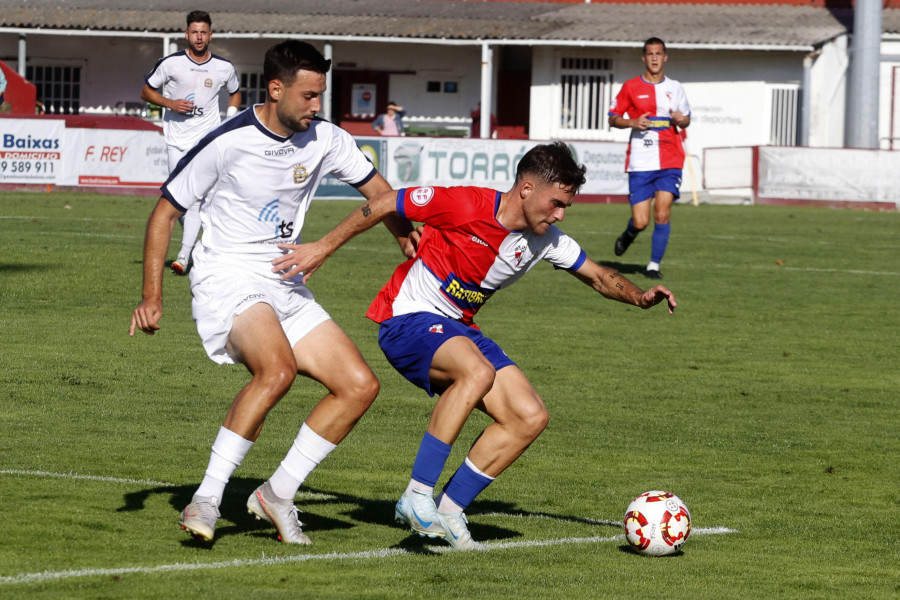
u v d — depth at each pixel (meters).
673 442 20.48
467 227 14.16
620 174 80.31
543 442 20.16
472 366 13.73
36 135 70.19
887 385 26.16
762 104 99.38
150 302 13.59
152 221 13.85
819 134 98.88
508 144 75.75
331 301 33.81
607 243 52.03
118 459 17.42
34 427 19.16
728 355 29.00
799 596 12.71
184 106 34.09
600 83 100.25
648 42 40.50
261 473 17.28
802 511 16.58
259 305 13.70
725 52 99.31
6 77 84.12
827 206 84.12
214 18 97.44
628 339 30.58
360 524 14.98
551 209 13.89
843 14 104.50
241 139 13.80
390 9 102.94
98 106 104.12
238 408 13.22
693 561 13.95
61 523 13.97
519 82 105.50
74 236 45.34
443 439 13.56
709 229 62.91
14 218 51.72
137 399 21.64
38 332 27.56
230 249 14.16
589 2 107.06
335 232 14.27
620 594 12.47
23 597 11.34
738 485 17.92
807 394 24.94
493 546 14.21
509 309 34.66
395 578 12.66
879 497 17.48
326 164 14.53
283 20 97.81
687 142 100.44
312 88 13.59
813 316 35.53
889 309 37.28
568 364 26.95
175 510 14.91
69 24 95.06
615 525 15.55
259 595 11.80
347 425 13.94
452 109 104.62
